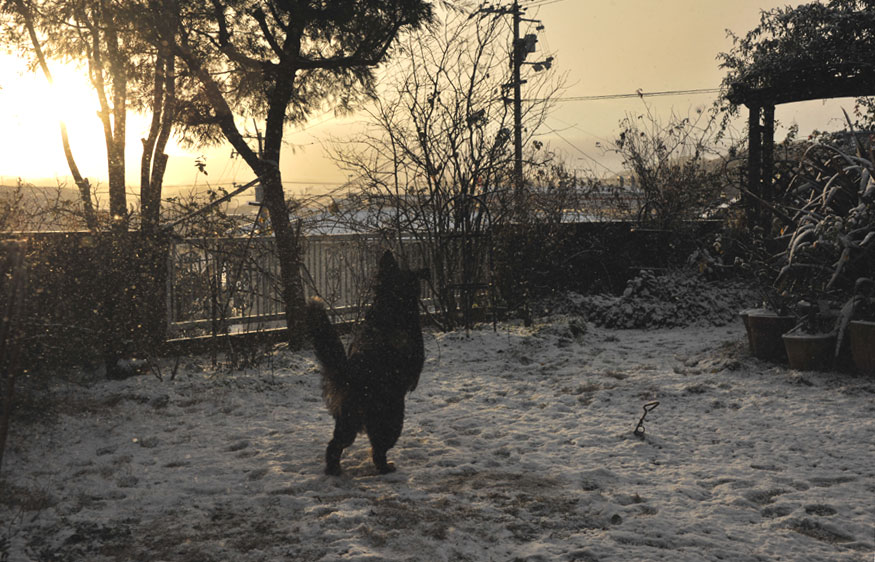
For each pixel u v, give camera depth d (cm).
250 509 405
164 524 385
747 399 650
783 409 612
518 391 721
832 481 440
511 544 354
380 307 481
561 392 712
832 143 1109
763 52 1129
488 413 637
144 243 742
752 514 390
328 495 425
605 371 793
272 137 923
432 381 777
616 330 1104
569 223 1246
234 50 916
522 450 523
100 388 691
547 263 1187
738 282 1223
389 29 939
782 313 784
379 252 1034
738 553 339
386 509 398
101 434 561
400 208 1034
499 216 1089
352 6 877
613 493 426
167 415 625
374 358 460
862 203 765
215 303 809
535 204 1172
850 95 1136
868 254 742
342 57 962
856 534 361
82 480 454
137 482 454
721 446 521
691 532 365
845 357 738
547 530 372
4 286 486
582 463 490
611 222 1281
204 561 338
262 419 619
